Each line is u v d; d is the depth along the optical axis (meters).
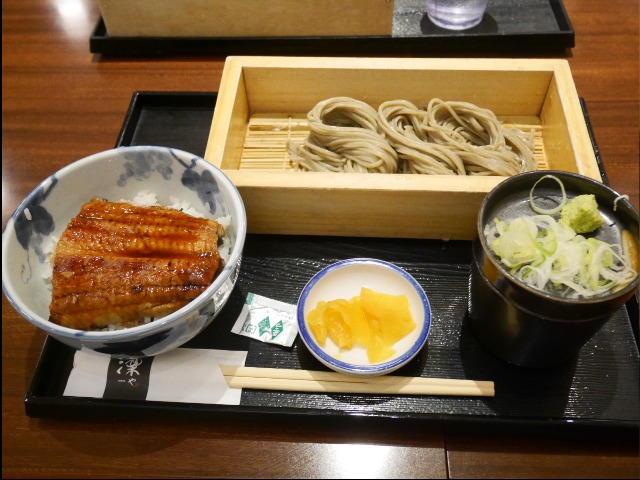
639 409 0.30
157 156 0.34
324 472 0.29
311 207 0.35
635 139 0.42
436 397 0.30
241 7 0.48
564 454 0.29
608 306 0.25
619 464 0.29
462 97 0.43
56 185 0.33
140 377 0.31
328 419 0.30
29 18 0.55
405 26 0.50
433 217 0.36
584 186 0.30
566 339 0.27
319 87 0.43
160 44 0.50
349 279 0.34
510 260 0.27
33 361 0.33
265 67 0.41
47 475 0.29
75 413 0.30
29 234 0.32
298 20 0.48
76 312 0.29
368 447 0.29
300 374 0.31
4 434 0.30
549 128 0.42
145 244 0.31
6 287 0.28
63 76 0.50
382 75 0.42
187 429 0.30
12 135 0.45
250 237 0.39
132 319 0.30
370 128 0.41
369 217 0.36
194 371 0.31
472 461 0.29
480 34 0.48
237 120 0.41
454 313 0.34
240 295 0.35
